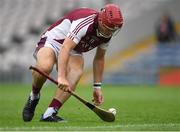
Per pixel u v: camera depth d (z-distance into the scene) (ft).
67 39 65.16
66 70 66.08
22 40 231.71
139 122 70.59
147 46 210.38
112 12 64.80
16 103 116.98
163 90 171.63
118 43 211.00
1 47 230.27
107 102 122.11
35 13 239.50
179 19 213.87
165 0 221.05
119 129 59.52
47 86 198.70
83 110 91.15
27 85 203.62
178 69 205.36
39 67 66.44
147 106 108.17
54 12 236.43
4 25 239.30
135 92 162.61
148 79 207.41
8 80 218.18
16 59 225.15
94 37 66.69
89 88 181.88
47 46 67.92
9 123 68.03
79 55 68.64
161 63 207.21
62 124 65.41
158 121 72.84
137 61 209.36
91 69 206.80
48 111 68.59
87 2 235.81
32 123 66.80
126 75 208.64
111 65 209.97
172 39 205.87
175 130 59.52
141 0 226.38
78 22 65.31
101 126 62.69
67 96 68.49
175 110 96.27
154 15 213.05
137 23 212.64
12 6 246.68
